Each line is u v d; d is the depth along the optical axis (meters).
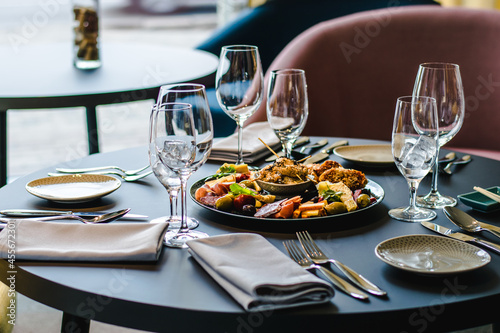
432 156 1.04
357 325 0.77
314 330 0.77
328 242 0.98
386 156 1.42
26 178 1.30
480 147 2.39
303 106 1.27
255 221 1.05
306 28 3.37
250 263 0.85
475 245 0.97
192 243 0.89
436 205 1.14
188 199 1.19
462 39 2.38
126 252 0.90
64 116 4.74
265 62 3.40
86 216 1.06
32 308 2.13
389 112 2.42
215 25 7.26
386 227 1.04
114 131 4.30
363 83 2.41
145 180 1.29
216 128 2.91
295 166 1.10
